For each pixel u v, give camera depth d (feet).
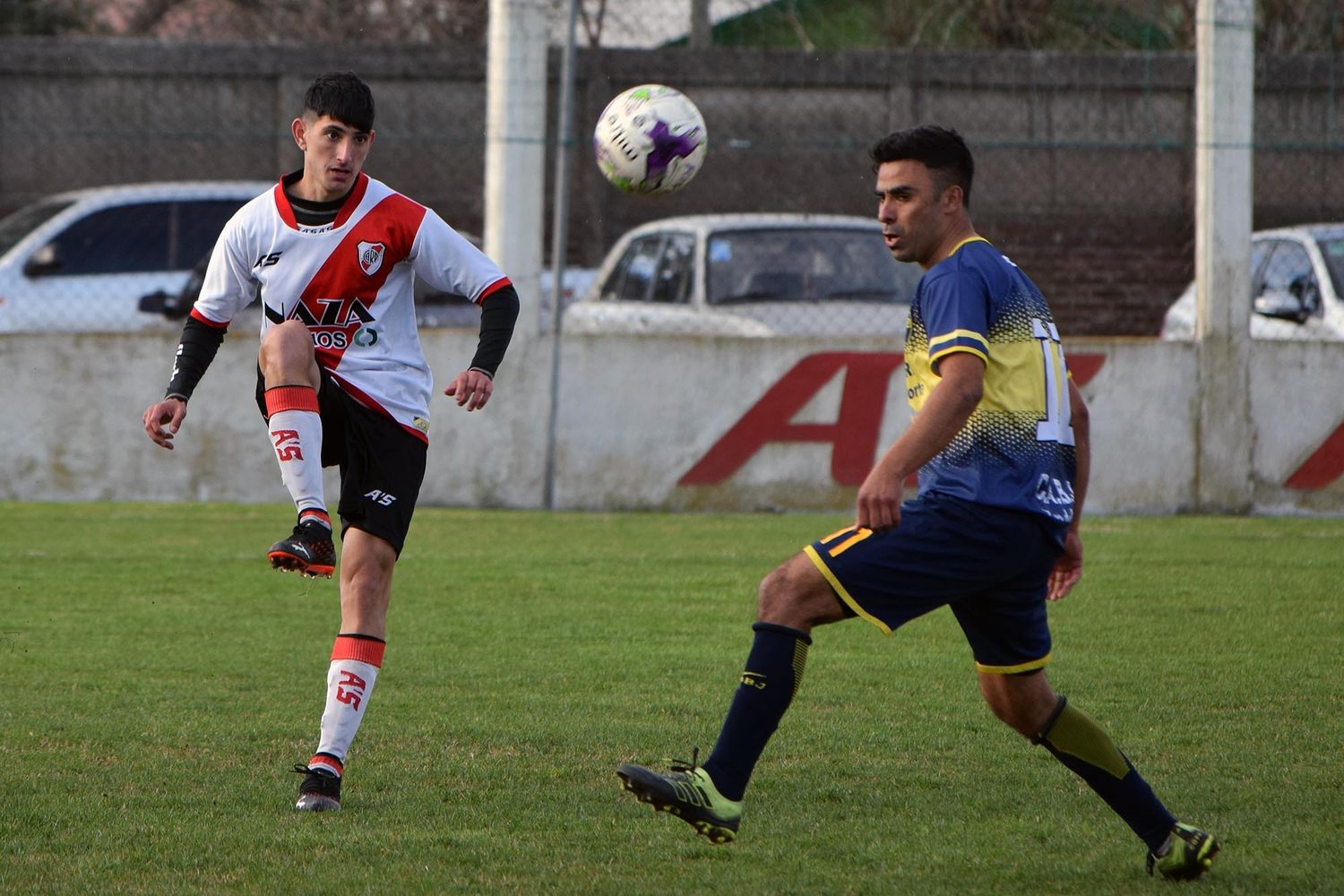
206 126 218.38
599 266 215.92
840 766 54.03
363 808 48.52
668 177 67.46
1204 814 48.24
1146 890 41.06
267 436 130.52
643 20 163.32
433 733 58.34
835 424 131.34
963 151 43.60
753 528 120.26
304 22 219.61
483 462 130.82
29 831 45.55
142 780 51.60
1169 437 132.26
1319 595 90.33
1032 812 48.57
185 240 167.22
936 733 58.65
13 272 161.48
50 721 59.72
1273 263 154.20
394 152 218.59
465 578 95.55
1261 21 149.28
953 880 41.75
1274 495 133.08
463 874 41.75
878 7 194.08
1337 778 52.42
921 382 42.98
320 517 49.96
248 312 155.84
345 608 51.01
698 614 84.07
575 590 91.66
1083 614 84.12
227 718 60.70
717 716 61.21
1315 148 133.28
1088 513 131.95
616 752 55.67
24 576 95.66
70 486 128.98
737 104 196.24
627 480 131.23
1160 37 176.76
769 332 140.46
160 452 129.49
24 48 215.72
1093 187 201.26
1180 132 177.37
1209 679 68.28
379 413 52.39
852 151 209.15
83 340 128.88
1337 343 132.67
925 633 79.97
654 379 130.93
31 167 217.36
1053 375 42.70
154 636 77.66
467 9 219.61
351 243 51.88
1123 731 59.00
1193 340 132.46
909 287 144.77
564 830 46.24
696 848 44.47
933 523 41.29
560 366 130.82
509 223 129.39
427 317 161.38
